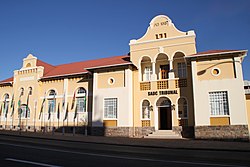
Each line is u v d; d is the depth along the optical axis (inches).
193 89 856.3
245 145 636.7
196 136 814.5
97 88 1040.2
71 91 1163.9
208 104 823.7
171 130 915.4
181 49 954.7
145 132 948.6
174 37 975.0
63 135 984.3
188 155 452.4
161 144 660.7
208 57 856.3
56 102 1197.1
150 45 1013.2
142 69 1059.3
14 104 1338.6
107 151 500.4
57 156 406.9
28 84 1312.7
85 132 1032.2
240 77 801.6
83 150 509.0
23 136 890.1
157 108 975.6
